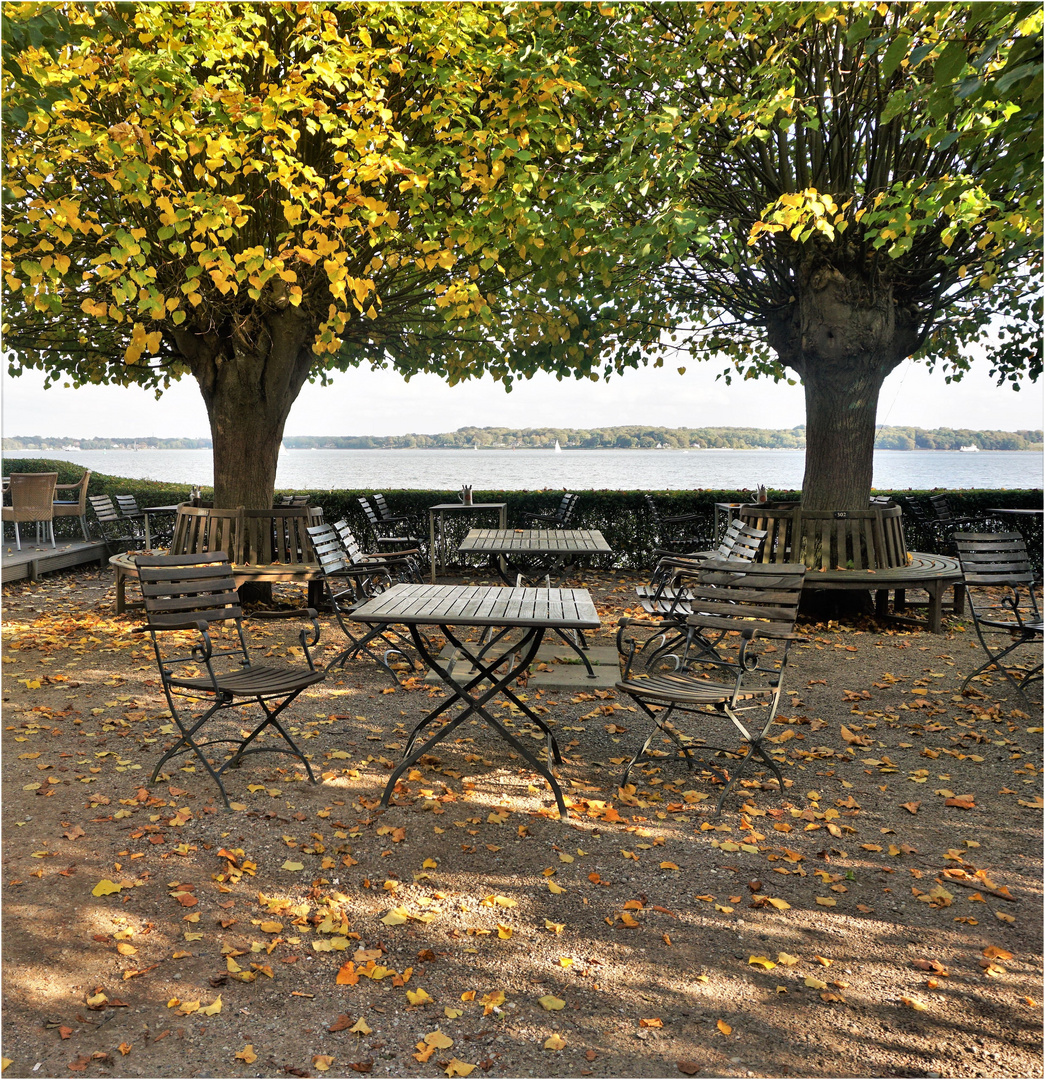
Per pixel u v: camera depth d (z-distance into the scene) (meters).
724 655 7.59
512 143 7.36
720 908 3.24
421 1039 2.50
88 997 2.66
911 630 8.92
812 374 9.35
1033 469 62.62
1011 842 3.88
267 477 9.78
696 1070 2.37
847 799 4.33
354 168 6.98
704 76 8.39
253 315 8.88
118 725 5.41
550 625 4.14
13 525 14.73
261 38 7.77
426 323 10.91
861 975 2.83
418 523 13.93
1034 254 9.12
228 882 3.41
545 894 3.35
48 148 6.71
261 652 7.54
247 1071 2.36
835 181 8.64
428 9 7.37
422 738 5.27
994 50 3.74
